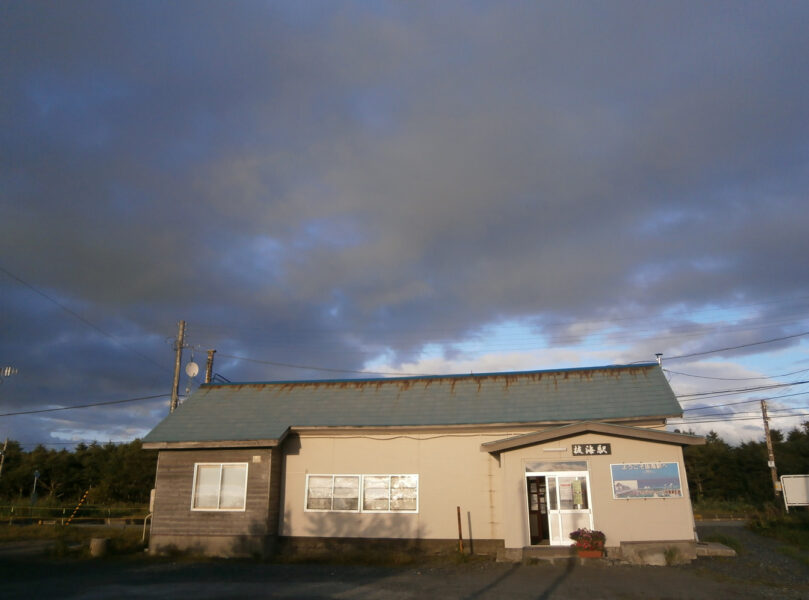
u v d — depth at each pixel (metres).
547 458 17.20
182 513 19.36
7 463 55.69
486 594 11.83
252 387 23.16
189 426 20.62
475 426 18.70
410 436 19.36
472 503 18.44
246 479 19.23
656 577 13.42
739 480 57.97
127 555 18.97
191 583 13.69
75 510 38.09
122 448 58.66
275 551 19.06
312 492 19.45
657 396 18.72
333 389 22.42
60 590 12.77
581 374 20.81
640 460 16.70
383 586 12.98
